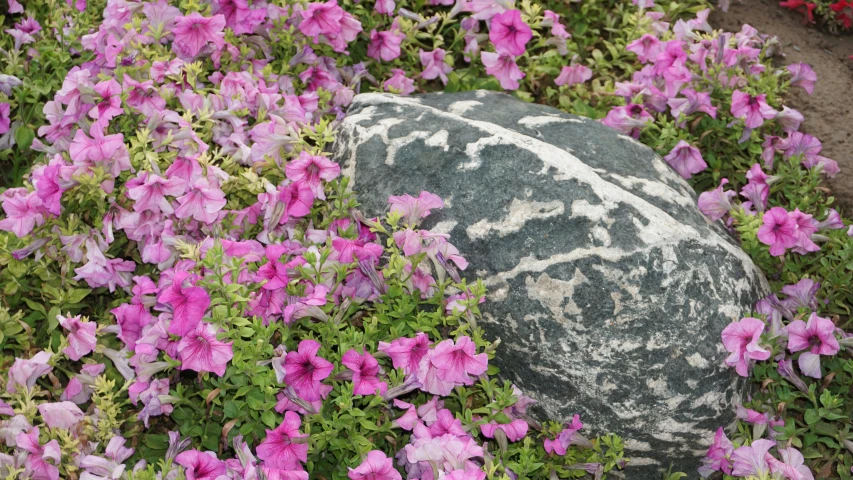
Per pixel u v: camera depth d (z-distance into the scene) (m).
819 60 2.29
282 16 2.07
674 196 1.87
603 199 1.78
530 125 1.95
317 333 1.78
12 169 2.09
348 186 1.88
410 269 1.77
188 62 2.02
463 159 1.84
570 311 1.73
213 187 1.82
